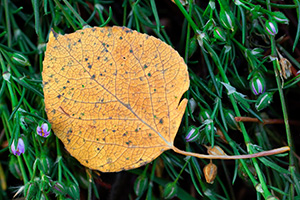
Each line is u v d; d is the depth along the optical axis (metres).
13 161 0.19
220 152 0.18
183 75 0.17
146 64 0.17
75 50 0.17
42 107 0.19
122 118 0.17
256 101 0.18
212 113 0.18
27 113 0.17
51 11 0.19
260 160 0.18
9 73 0.18
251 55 0.19
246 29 0.19
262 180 0.17
